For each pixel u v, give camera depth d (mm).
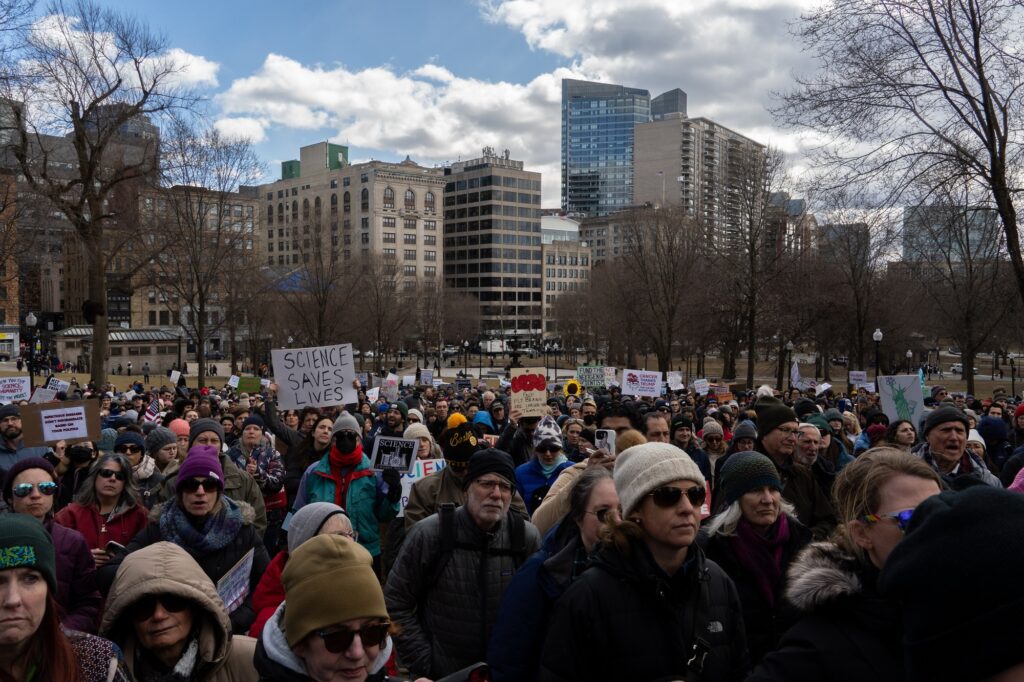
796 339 46281
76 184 32719
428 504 5789
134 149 35594
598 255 184875
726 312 41281
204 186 34156
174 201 33312
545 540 4070
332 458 6367
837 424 9328
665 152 167250
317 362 10422
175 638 3053
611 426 7164
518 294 157500
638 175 170375
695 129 167750
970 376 35375
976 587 1419
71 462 7922
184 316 77375
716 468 7281
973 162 13336
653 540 3041
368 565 2721
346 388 10469
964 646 1443
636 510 3078
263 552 4930
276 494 8406
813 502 5305
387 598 4238
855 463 2678
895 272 47688
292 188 153625
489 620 4145
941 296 40656
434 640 4164
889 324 49094
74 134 30016
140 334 70125
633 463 3107
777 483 3857
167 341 71125
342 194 147250
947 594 1459
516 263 157250
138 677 3057
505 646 3430
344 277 55594
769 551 3885
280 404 10375
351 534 3957
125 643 3105
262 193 156625
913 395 11172
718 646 3021
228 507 4762
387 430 11180
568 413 13586
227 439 11109
